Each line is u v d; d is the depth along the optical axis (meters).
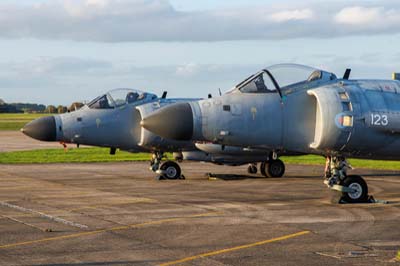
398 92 25.69
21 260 14.67
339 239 17.31
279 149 25.80
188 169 44.38
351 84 25.89
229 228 19.06
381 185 33.31
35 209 23.16
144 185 32.69
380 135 24.64
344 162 25.67
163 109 25.42
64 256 15.12
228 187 31.72
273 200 26.16
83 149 70.25
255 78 26.05
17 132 121.25
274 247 16.20
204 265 14.23
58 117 37.12
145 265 14.26
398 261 14.59
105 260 14.73
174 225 19.61
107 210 22.94
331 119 24.19
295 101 25.50
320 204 24.84
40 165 48.03
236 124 24.98
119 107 37.53
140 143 35.97
